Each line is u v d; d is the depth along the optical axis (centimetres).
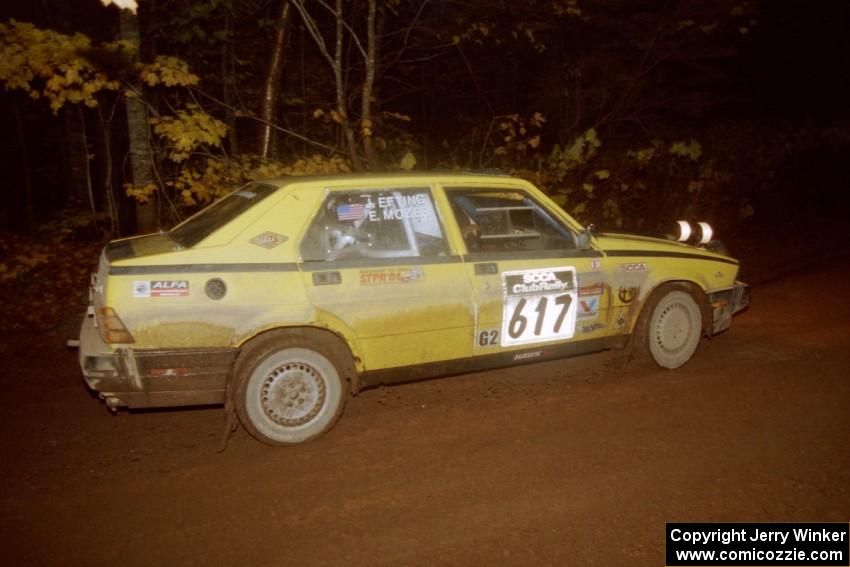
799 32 1944
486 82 1593
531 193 512
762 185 1288
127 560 324
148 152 843
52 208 1351
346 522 353
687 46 1415
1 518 359
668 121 1543
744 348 619
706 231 613
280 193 445
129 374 409
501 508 363
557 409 492
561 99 1488
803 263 979
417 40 1187
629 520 350
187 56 1058
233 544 335
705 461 410
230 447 441
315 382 443
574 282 510
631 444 434
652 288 543
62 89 728
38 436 457
